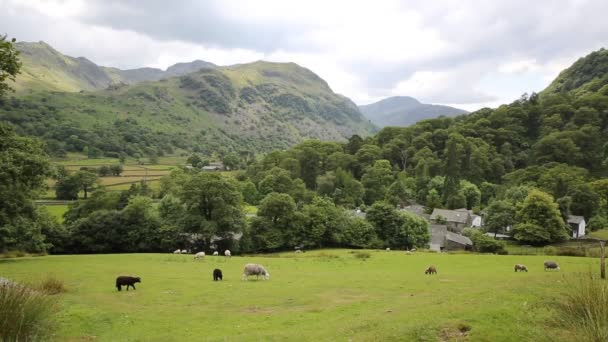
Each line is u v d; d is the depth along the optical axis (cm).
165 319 2145
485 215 11262
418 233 8875
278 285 3216
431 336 1551
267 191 13988
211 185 7912
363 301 2516
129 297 2702
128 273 3875
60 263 4662
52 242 7269
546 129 17275
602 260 2408
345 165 17338
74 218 9544
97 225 7575
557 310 1681
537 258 5578
